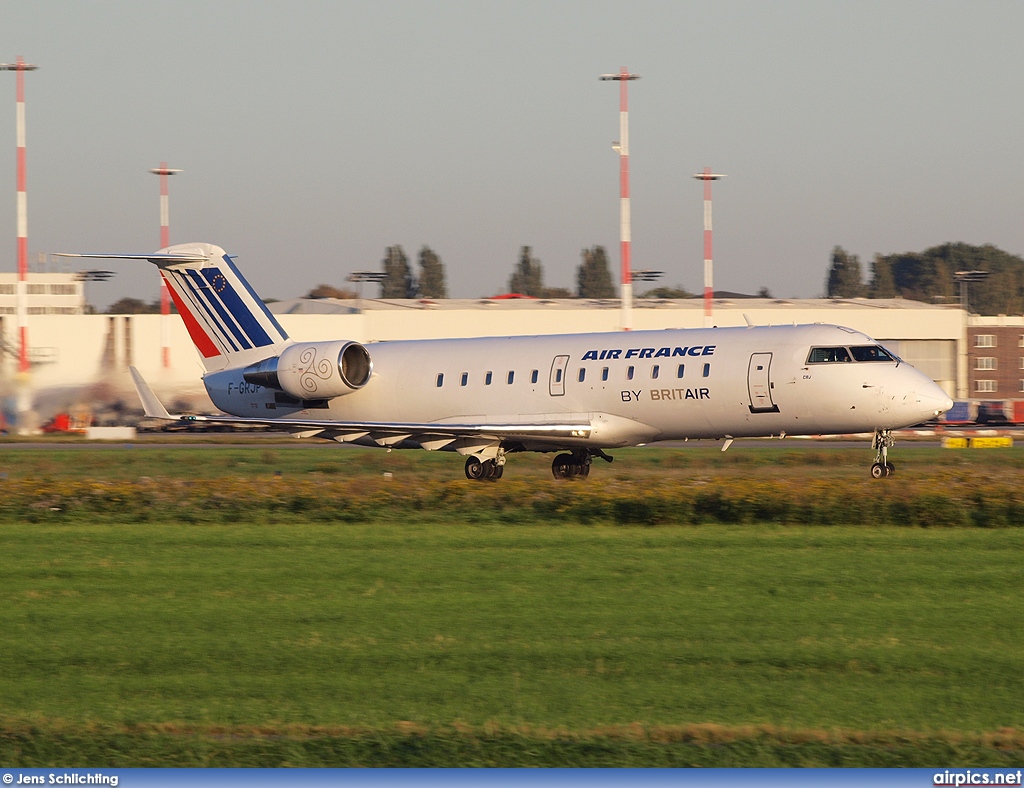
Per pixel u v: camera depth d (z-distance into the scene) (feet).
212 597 231.71
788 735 146.20
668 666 178.40
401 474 542.98
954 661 179.32
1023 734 147.02
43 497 377.30
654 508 337.31
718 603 221.46
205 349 532.32
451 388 481.05
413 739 145.07
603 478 448.65
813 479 403.75
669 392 437.99
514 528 330.13
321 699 163.94
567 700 162.20
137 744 145.79
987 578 243.81
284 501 366.02
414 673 176.14
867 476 484.74
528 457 628.28
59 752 143.54
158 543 305.94
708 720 153.38
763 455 645.92
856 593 230.07
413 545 295.89
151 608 222.07
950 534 309.63
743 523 335.06
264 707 160.35
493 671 176.86
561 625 204.64
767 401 425.69
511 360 472.44
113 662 184.34
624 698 162.81
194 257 520.83
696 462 599.16
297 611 217.77
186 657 186.39
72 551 293.43
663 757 139.64
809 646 188.44
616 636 196.54
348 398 503.61
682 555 275.39
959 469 515.09
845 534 310.45
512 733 146.61
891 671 174.70
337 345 493.36
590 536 309.22
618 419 449.89
